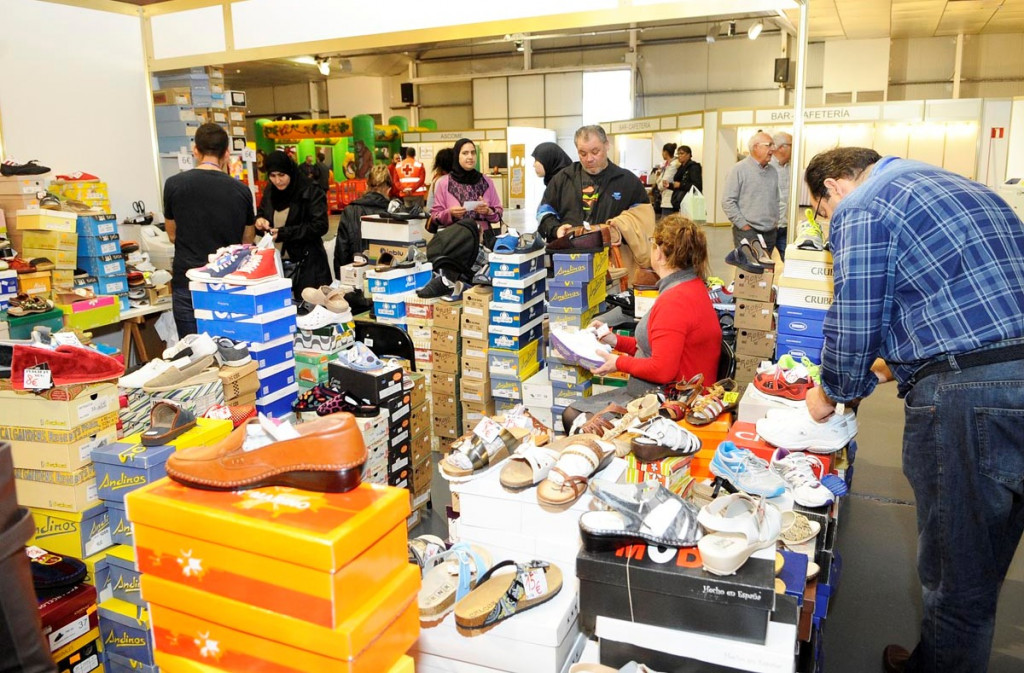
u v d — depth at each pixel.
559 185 4.31
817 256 3.05
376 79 24.36
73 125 5.17
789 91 20.53
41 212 4.38
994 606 2.02
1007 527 2.02
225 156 4.26
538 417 3.93
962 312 1.89
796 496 2.20
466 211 4.83
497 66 23.42
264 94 26.36
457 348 4.09
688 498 2.42
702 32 21.06
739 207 6.25
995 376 1.86
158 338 5.27
